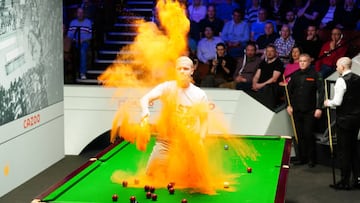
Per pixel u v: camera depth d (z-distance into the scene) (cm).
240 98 1198
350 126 948
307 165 1150
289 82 1140
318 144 1144
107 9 1670
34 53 1040
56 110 1162
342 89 930
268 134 1162
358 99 943
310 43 1330
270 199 591
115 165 737
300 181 1038
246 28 1407
